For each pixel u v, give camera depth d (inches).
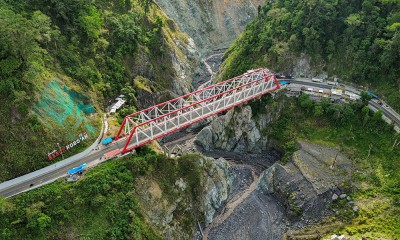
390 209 3193.9
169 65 4758.9
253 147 4121.6
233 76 4704.7
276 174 3651.6
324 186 3420.3
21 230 2472.9
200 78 5497.1
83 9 3954.2
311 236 3159.5
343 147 3767.2
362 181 3457.2
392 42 3823.8
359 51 4101.9
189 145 4114.2
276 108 4097.0
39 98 2979.8
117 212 2780.5
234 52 5191.9
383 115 3794.3
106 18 4261.8
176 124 3452.3
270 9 5027.1
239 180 3782.0
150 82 4325.8
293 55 4360.2
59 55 3499.0
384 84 4003.4
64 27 3769.7
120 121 3558.1
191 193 3275.1
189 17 6250.0
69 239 2576.3
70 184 2763.3
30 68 2972.4
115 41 4170.8
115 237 2679.6
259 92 3897.6
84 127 3223.4
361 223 3164.4
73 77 3491.6
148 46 4554.6
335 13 4229.8
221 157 3919.8
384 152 3619.6
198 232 3260.3
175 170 3240.7
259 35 4677.7
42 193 2645.2
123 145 3198.8
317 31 4247.0
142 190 2982.3
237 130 4079.7
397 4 4097.0
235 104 3676.2
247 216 3415.4
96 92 3646.7
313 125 4008.4
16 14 3213.6
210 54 6294.3
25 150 2810.0
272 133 4074.8
